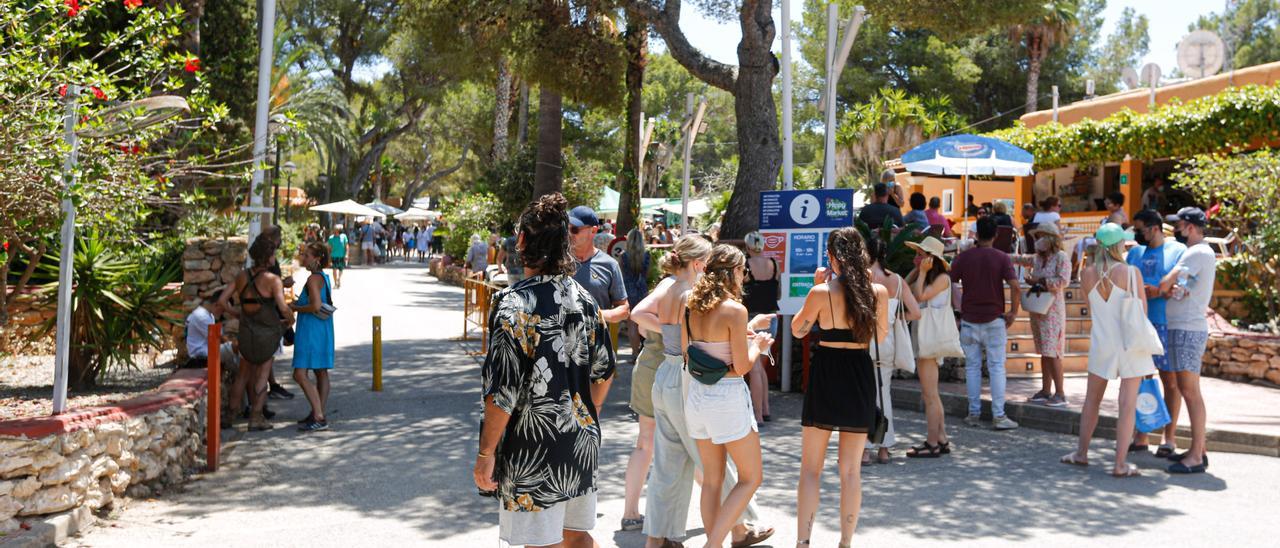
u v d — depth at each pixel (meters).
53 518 5.55
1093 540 5.71
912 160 15.23
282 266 21.27
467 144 55.31
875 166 35.66
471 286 15.59
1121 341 7.24
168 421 6.98
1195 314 7.43
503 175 32.94
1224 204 13.73
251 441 8.41
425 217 56.81
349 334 16.33
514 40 16.44
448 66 17.53
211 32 19.97
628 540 5.70
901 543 5.64
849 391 5.36
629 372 12.27
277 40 21.27
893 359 7.39
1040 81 44.97
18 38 6.20
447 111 52.03
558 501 4.01
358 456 7.88
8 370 8.85
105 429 6.08
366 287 28.22
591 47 17.14
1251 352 11.41
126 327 8.02
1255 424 8.48
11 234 6.49
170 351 10.55
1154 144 17.22
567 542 4.27
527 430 3.98
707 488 5.25
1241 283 12.98
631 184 19.88
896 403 10.33
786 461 7.82
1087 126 18.73
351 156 50.00
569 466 4.02
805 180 40.94
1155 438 8.41
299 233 33.97
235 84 20.27
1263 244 12.45
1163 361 7.55
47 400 7.09
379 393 10.83
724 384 5.04
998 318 9.09
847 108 44.47
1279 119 14.91
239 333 8.72
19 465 5.44
